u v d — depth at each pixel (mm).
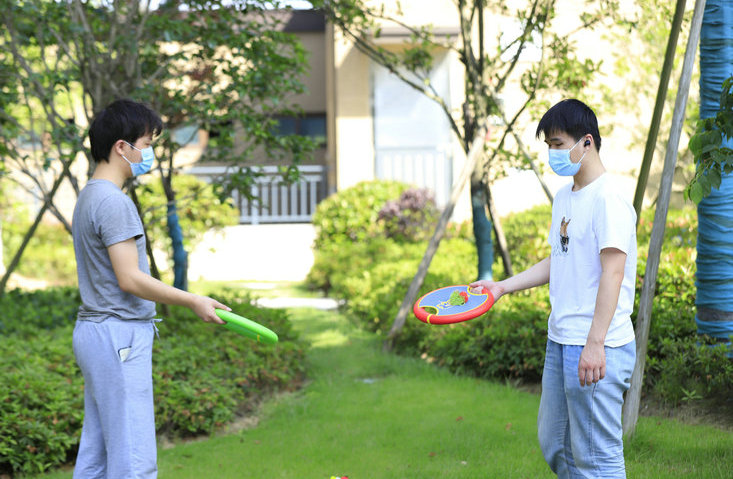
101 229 2756
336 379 6230
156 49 6723
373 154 13344
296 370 6348
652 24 8516
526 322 6047
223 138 6590
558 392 2859
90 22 6727
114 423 2789
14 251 13492
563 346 2785
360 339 7828
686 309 5535
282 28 15469
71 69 6426
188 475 3951
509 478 3691
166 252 12570
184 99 6516
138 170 2936
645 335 4066
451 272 8617
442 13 12539
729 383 4590
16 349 5301
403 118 13273
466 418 4820
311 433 4719
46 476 4133
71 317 7320
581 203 2742
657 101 4500
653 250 4039
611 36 10508
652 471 3596
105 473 2893
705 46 4895
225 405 5062
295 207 14547
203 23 6906
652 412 4758
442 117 13180
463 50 6789
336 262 11531
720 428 4340
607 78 10758
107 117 2867
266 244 13672
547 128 2770
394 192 12672
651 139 4520
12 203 12984
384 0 12383
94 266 2812
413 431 4625
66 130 5863
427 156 13273
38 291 8383
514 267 8484
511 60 6910
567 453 2906
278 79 6422
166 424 4898
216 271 13648
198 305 2777
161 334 6051
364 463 4062
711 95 4891
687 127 9328
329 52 14359
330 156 14367
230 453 4379
